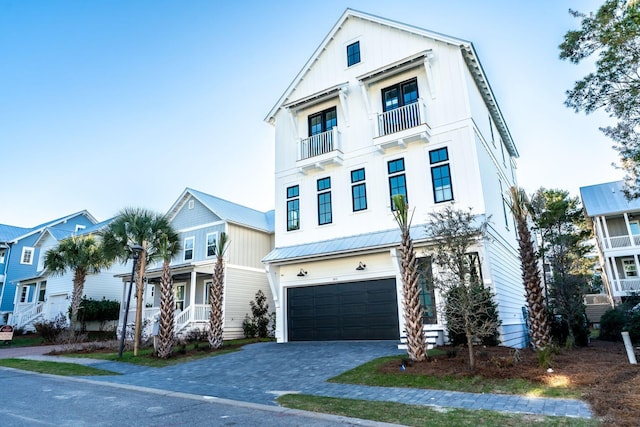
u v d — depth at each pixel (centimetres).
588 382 686
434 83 1442
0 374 1080
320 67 1773
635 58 905
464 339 1102
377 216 1468
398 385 764
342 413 588
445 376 780
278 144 1839
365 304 1436
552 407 573
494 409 578
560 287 1478
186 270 2055
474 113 1434
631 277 2617
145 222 1877
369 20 1648
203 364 1172
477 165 1302
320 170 1661
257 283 2323
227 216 2250
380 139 1455
